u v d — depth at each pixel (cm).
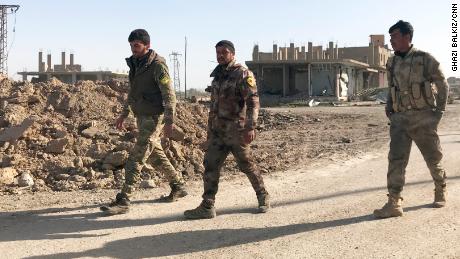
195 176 816
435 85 522
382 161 963
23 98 1070
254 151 1113
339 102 4666
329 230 497
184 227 518
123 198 579
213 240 473
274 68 5381
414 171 830
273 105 4622
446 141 1264
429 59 512
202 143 1041
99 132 941
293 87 5319
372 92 5484
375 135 1504
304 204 614
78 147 869
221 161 555
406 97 523
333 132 1667
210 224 528
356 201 622
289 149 1155
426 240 461
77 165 811
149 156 611
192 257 428
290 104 4588
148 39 562
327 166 909
